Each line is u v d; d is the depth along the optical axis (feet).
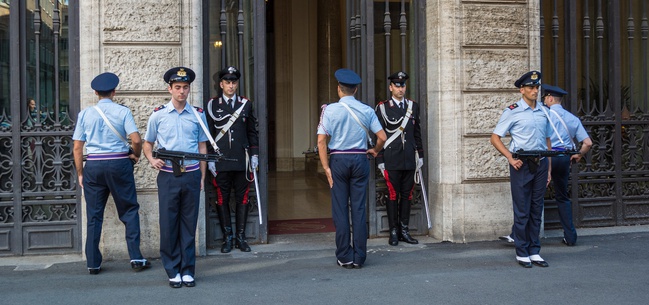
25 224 23.36
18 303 17.31
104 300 17.60
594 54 29.37
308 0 57.72
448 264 21.85
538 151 21.08
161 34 23.00
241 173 24.17
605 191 28.68
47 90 23.76
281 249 24.67
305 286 19.01
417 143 25.54
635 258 22.58
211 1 24.95
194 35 23.26
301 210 34.94
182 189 18.92
